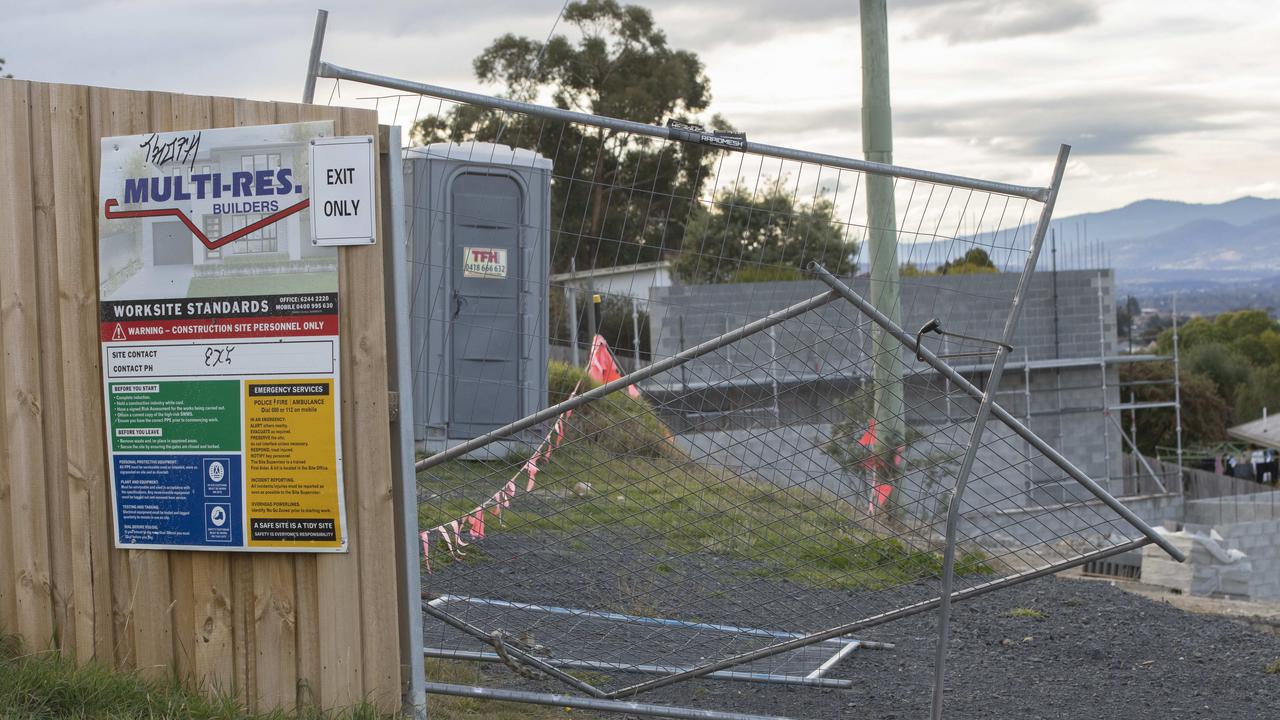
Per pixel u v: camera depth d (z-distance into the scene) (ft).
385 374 12.18
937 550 15.23
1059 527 37.65
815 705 15.61
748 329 13.70
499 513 15.92
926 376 14.90
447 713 14.08
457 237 27.25
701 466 15.11
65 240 12.70
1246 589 32.55
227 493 12.36
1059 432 94.79
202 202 12.28
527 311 26.50
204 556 12.57
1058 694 16.38
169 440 12.45
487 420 25.48
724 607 16.06
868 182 24.43
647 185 57.98
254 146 12.18
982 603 22.13
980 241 13.71
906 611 14.32
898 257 14.07
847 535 15.15
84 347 12.70
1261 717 15.40
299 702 12.42
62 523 12.87
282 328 12.17
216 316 12.30
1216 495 117.08
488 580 16.37
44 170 12.73
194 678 12.59
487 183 28.02
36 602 12.91
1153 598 23.82
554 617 16.35
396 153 12.27
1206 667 17.84
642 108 127.24
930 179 13.62
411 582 12.42
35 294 12.83
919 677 17.21
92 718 11.39
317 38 13.91
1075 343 95.20
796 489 15.06
